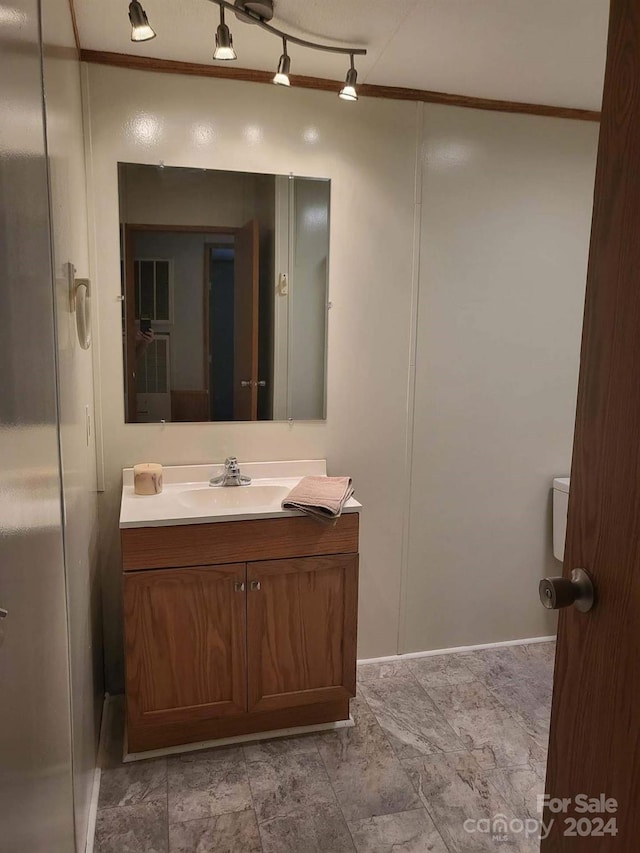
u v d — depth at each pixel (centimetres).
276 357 237
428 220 242
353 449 249
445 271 247
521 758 204
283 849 167
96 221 214
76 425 155
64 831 126
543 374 264
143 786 190
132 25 163
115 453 227
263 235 229
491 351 256
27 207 98
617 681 85
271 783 192
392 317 245
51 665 112
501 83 225
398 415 251
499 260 252
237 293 229
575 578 93
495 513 268
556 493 268
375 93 230
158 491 218
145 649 195
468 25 183
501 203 248
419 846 169
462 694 240
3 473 79
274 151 226
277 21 183
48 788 108
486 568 271
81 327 163
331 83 225
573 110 248
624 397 83
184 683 199
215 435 235
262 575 201
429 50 200
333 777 195
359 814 180
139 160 215
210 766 199
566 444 271
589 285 90
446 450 258
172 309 225
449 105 238
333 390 244
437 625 269
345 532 207
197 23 186
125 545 188
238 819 177
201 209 222
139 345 224
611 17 85
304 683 211
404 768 199
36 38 108
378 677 251
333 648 212
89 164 211
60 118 139
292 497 206
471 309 252
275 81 189
